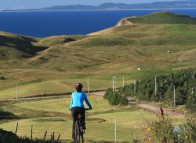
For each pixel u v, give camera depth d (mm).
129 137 32875
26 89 75312
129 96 63094
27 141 18656
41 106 62312
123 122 43781
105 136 33688
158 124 14797
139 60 126312
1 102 65188
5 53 123375
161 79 66000
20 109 57375
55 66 117000
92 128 38906
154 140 14547
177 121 33094
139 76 91688
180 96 55625
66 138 32312
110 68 114125
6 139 17844
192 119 15336
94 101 62781
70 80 82625
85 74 100625
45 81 85375
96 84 79188
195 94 53281
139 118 45312
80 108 17500
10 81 92125
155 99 58500
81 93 17688
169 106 54062
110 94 61812
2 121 48562
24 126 40750
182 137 14367
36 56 125312
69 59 123938
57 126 40531
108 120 45875
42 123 42469
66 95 71438
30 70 103312
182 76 67562
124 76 92875
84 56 130125
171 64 111375
